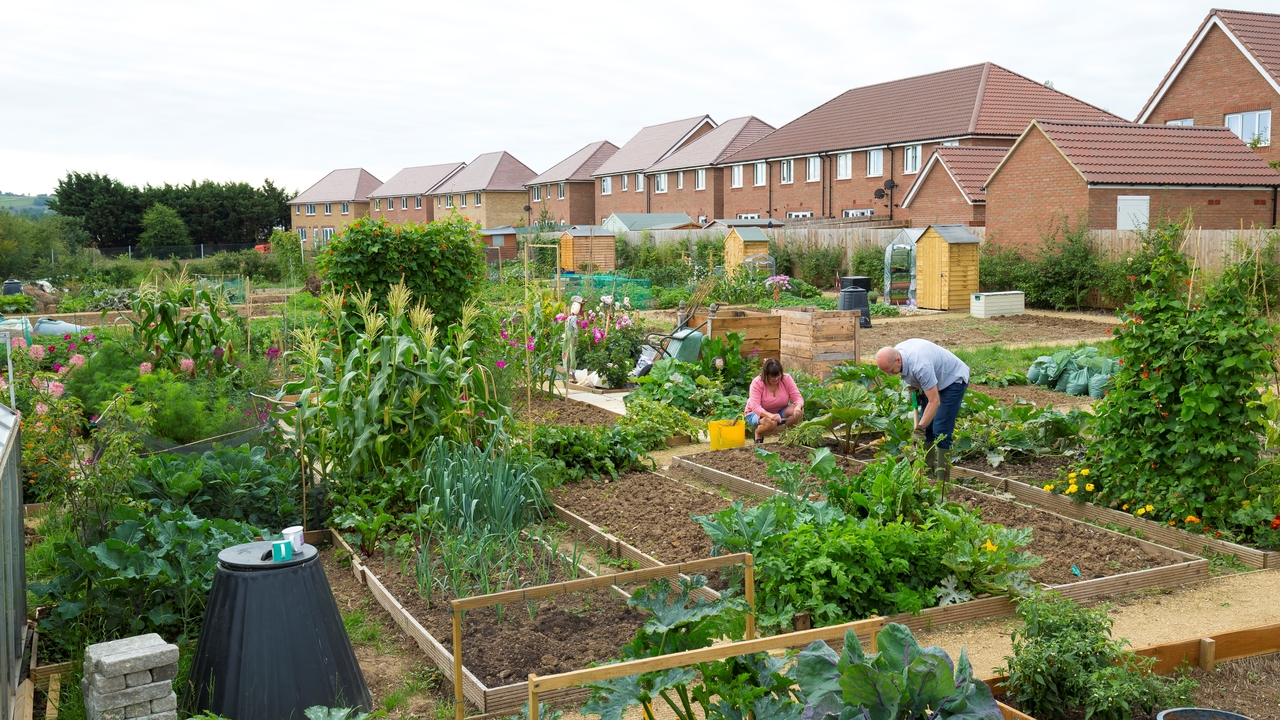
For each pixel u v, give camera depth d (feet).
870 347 61.57
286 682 13.23
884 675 10.43
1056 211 88.02
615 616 17.71
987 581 18.56
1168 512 23.16
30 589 16.79
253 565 13.53
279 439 25.95
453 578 18.95
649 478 28.27
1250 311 22.47
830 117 156.15
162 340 37.55
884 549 18.04
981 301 80.12
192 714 13.37
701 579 13.53
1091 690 13.35
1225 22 104.63
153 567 16.48
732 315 48.42
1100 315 78.95
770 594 17.62
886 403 30.91
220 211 264.31
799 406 33.81
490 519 21.72
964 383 27.76
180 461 22.50
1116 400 24.09
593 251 135.03
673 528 23.07
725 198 175.32
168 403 28.02
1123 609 18.56
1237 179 88.69
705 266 112.06
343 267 37.88
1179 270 23.53
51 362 43.32
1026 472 28.32
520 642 16.55
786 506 19.57
